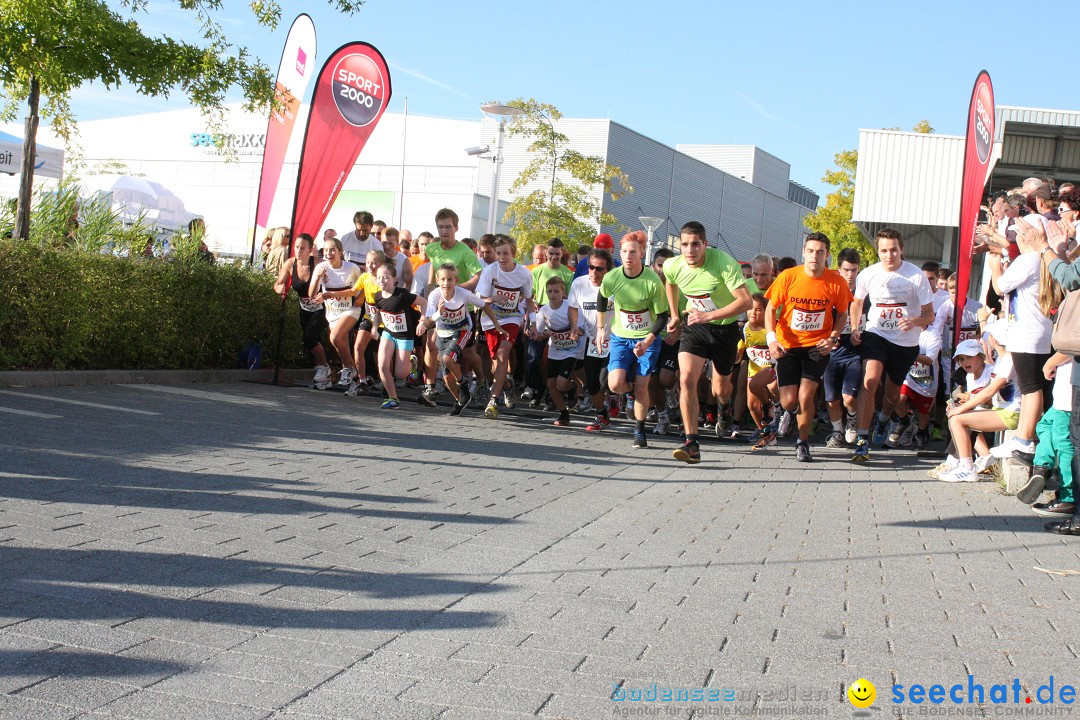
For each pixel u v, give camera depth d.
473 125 46.81
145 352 11.89
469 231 40.41
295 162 42.59
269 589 4.22
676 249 57.06
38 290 10.26
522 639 3.78
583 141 50.12
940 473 8.47
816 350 9.33
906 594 4.61
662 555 5.24
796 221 78.44
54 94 13.79
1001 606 4.45
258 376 13.44
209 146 45.62
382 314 11.28
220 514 5.46
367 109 13.09
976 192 9.08
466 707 3.12
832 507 6.92
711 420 12.56
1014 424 8.08
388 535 5.33
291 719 2.97
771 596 4.51
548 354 11.32
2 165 14.45
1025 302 7.33
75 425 7.89
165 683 3.19
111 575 4.22
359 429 9.37
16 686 3.07
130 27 12.05
